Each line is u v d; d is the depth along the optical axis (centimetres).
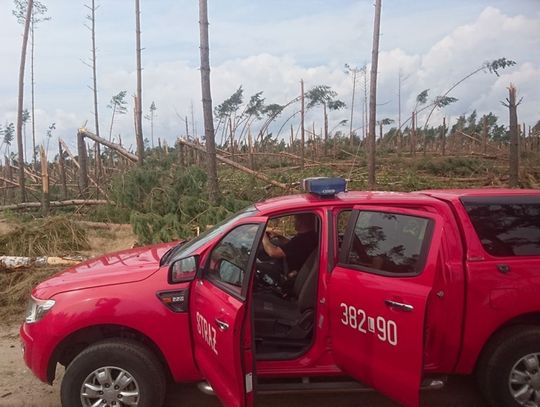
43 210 1315
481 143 2922
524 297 361
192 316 375
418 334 317
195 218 1028
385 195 400
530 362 366
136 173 1131
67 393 368
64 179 1688
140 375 369
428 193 407
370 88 1399
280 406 417
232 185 1287
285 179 1330
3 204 1709
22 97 1599
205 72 1070
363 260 366
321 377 392
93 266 432
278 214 384
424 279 331
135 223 927
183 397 434
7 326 625
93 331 384
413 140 2667
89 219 1213
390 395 334
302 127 1970
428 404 416
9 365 510
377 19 1379
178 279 383
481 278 360
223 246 384
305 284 396
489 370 369
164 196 1080
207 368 357
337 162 2150
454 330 361
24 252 875
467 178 1719
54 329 370
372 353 343
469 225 370
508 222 376
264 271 434
